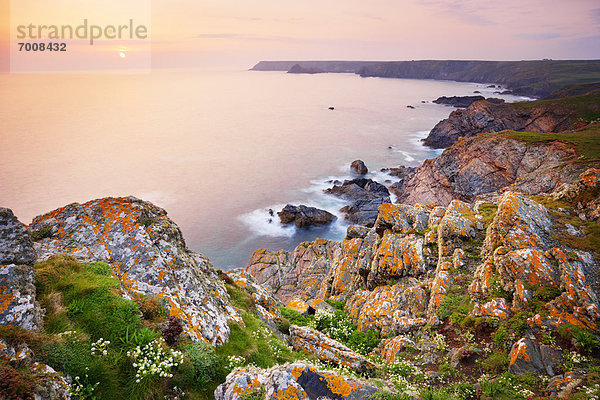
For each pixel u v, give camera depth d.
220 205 89.81
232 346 10.98
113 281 9.80
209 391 8.80
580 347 11.71
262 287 21.06
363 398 7.87
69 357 7.34
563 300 13.47
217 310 12.21
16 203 85.06
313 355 13.45
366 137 169.88
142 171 119.25
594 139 62.38
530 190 56.59
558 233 17.06
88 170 117.69
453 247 20.86
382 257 24.36
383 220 28.36
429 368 13.11
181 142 169.25
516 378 11.30
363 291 24.23
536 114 116.44
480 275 17.08
